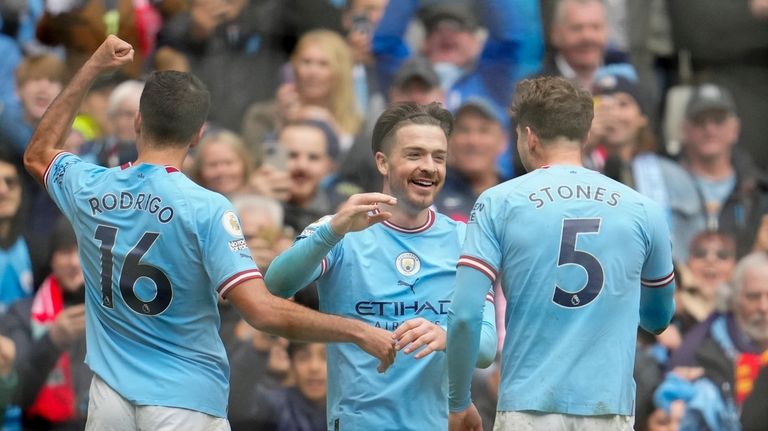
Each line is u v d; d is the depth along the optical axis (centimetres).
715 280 2088
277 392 1886
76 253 1959
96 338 1230
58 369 1906
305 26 2338
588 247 1165
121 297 1205
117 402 1204
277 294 1270
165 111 1228
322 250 1228
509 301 1184
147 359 1206
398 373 1291
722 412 1934
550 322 1162
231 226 1205
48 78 2188
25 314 1928
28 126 2162
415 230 1328
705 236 2105
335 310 1312
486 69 2309
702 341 1995
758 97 2319
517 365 1174
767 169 2288
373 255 1313
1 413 1880
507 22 2302
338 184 2117
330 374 1332
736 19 2342
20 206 2038
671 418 1916
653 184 2180
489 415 1861
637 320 1186
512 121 2241
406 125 1311
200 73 2280
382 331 1221
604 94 2219
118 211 1213
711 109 2227
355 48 2339
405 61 2266
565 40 2291
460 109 2091
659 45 2397
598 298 1159
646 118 2239
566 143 1220
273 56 2308
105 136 2136
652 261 1205
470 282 1172
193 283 1204
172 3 2342
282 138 2109
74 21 2284
